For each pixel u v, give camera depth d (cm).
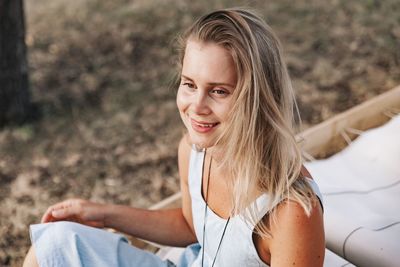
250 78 132
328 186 236
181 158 174
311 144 280
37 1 545
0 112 377
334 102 386
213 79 135
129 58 452
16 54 367
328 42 458
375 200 229
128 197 317
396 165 245
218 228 155
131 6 518
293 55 443
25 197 320
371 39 459
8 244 286
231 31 133
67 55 457
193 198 164
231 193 152
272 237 142
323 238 140
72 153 355
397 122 266
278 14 498
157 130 373
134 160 347
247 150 137
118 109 396
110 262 165
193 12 501
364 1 511
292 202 137
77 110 396
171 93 409
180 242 189
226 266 154
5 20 356
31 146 362
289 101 140
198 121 141
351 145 266
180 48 151
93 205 183
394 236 203
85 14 512
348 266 189
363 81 409
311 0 518
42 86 422
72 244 163
